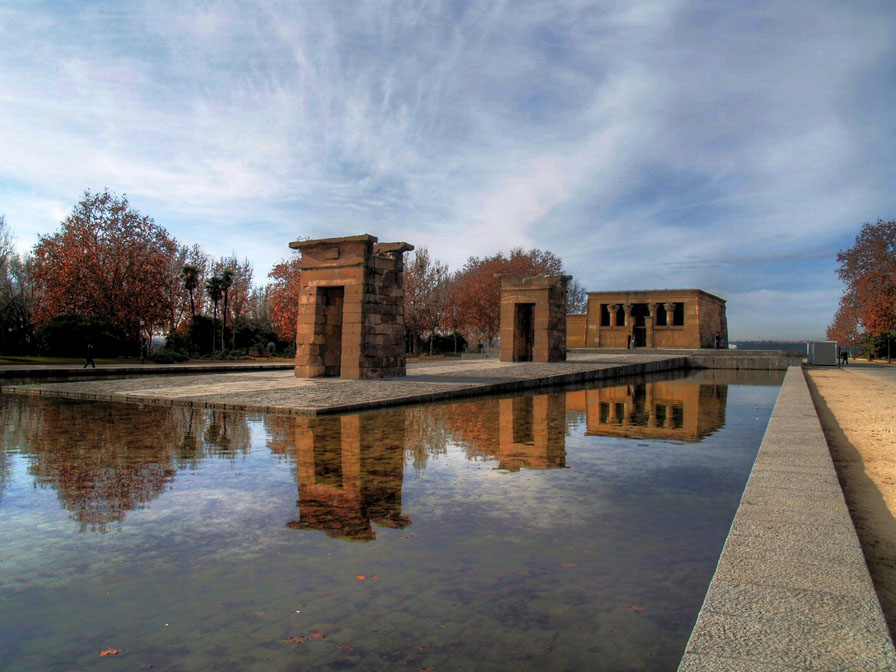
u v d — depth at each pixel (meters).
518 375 23.45
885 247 43.59
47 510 5.97
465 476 7.45
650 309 51.38
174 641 3.42
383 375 22.47
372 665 3.14
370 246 21.88
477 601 3.91
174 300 51.22
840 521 4.52
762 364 38.91
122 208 45.03
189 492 6.65
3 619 3.70
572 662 3.16
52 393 17.34
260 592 4.06
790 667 2.57
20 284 51.81
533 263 68.94
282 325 52.91
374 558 4.67
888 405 15.72
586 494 6.60
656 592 4.03
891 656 2.65
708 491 6.75
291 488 6.83
